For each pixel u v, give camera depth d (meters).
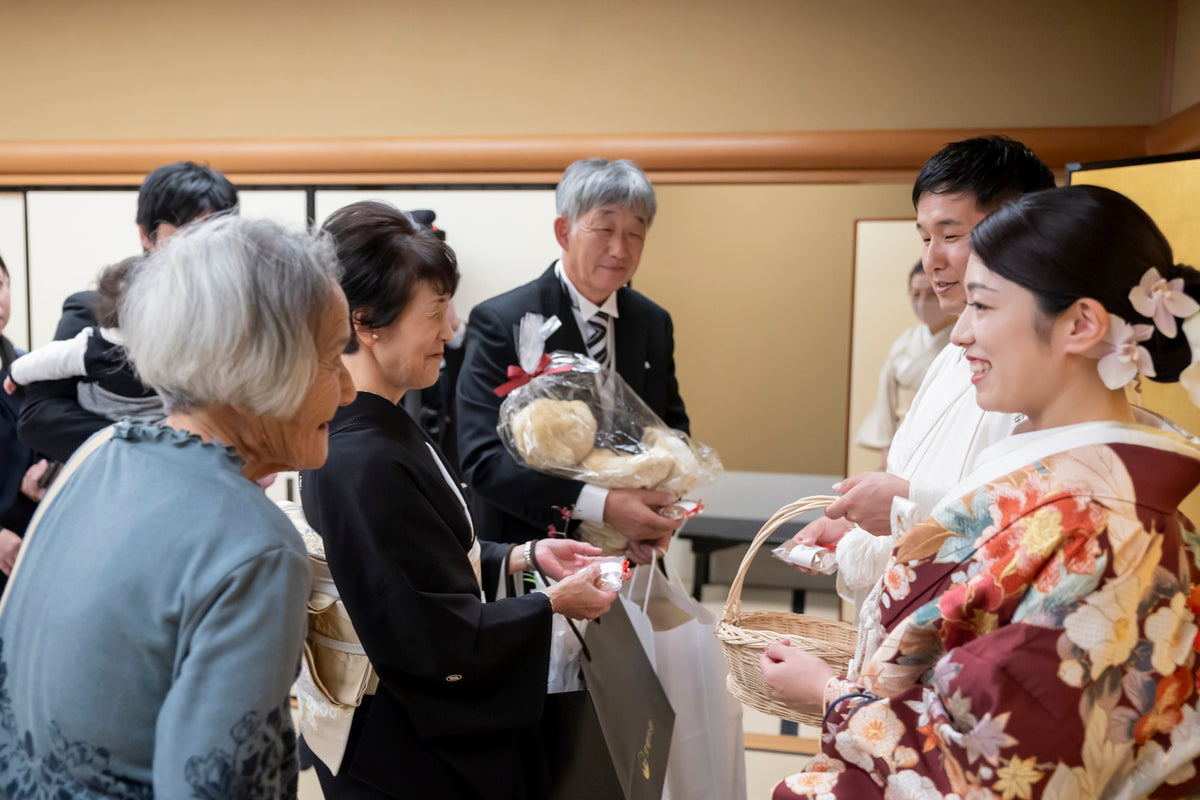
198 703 0.83
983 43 2.82
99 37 3.20
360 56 3.10
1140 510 0.96
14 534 2.17
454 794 1.39
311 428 1.04
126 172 3.19
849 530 1.64
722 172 3.00
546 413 1.83
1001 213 1.04
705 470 2.00
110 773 0.86
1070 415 1.03
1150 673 0.95
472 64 3.05
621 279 2.17
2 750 0.92
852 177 2.96
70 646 0.87
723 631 1.51
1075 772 0.93
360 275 1.32
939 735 0.97
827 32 2.89
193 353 0.92
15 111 3.26
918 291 3.15
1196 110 2.37
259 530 0.90
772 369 3.47
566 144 3.00
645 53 2.98
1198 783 0.99
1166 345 0.97
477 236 3.06
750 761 2.71
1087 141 2.75
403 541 1.30
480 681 1.38
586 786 1.52
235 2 3.13
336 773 1.41
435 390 3.00
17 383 2.06
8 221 3.24
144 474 0.92
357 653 1.37
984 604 0.98
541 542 1.71
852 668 1.20
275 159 3.11
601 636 1.63
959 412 1.46
